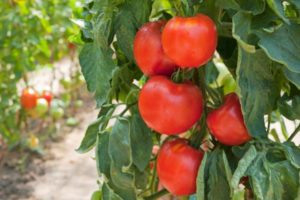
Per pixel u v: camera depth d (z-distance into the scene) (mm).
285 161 833
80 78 4055
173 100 866
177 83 882
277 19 822
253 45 818
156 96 871
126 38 942
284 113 899
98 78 942
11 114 3125
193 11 843
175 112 867
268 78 853
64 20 3504
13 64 3137
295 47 807
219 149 878
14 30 3033
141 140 919
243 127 864
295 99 896
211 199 862
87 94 4430
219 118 873
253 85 842
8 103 3078
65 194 2916
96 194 1078
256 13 806
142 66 910
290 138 915
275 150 841
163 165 904
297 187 828
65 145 3543
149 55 893
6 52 3057
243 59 820
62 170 3186
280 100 896
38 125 3766
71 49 3971
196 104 877
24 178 3051
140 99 890
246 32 809
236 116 865
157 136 1010
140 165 909
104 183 992
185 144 906
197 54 825
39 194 2906
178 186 896
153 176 1016
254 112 846
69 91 4047
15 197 2863
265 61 841
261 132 848
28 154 3324
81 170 3195
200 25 819
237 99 879
